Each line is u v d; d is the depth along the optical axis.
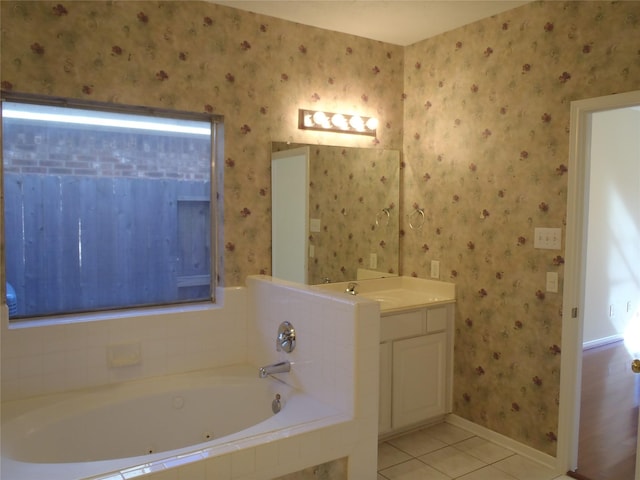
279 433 2.11
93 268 2.86
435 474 2.89
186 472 1.86
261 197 3.24
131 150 2.93
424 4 3.02
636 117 5.87
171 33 2.87
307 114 3.37
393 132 3.84
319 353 2.50
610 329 5.71
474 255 3.38
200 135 3.14
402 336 3.25
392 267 3.88
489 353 3.30
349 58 3.57
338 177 3.58
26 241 2.68
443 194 3.58
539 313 3.00
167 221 3.06
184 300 3.15
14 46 2.48
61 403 2.53
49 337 2.60
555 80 2.87
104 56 2.69
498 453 3.13
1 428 2.28
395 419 3.26
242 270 3.19
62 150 2.74
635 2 2.53
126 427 2.64
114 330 2.77
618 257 5.75
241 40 3.11
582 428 3.47
